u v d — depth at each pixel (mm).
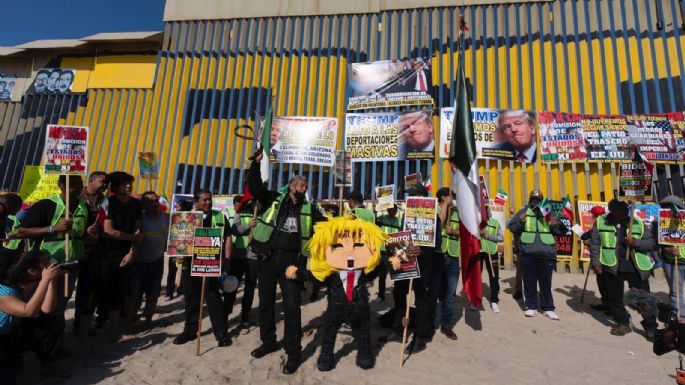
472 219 4949
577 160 11297
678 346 3672
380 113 12414
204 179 12930
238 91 13742
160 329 5473
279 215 4363
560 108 12062
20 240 4770
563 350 4828
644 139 11117
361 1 13938
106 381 3803
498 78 12531
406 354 4590
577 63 12391
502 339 5195
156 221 5660
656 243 5773
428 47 13203
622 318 5465
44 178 7480
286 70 13820
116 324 4957
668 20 12109
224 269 5074
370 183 12258
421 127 12070
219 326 4781
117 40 14219
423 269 4812
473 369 4219
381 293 7109
